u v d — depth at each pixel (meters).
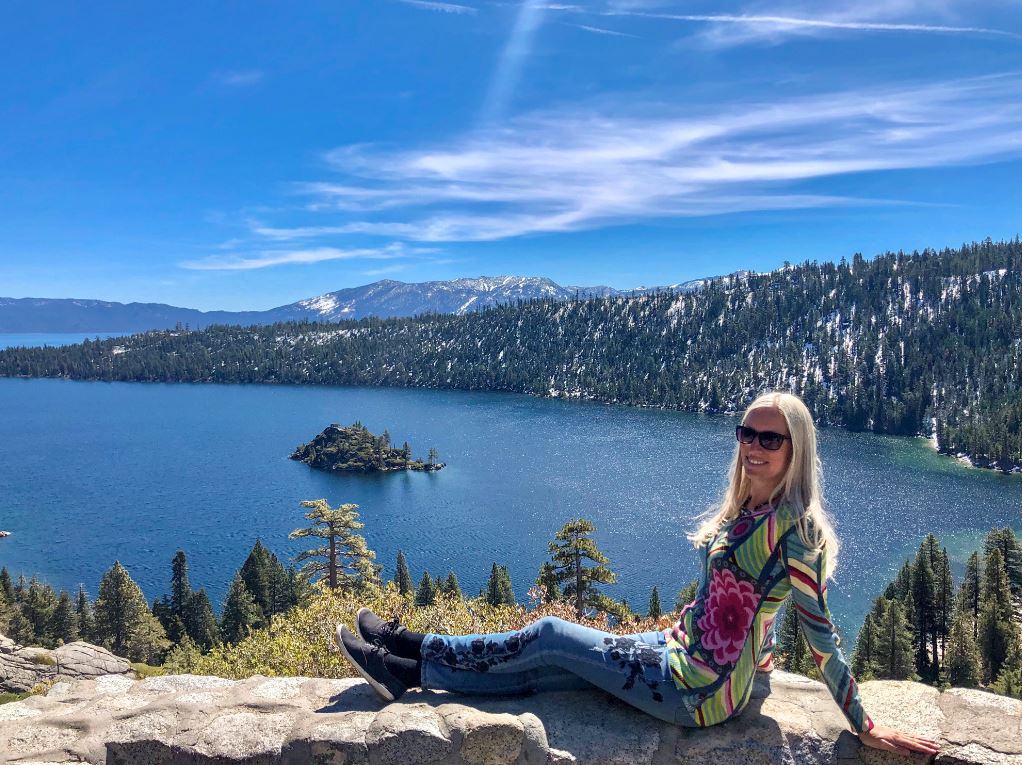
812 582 3.79
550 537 135.25
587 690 4.50
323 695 4.83
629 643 4.19
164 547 134.00
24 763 4.47
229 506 164.88
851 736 4.07
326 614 15.81
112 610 67.94
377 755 4.04
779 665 41.56
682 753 3.98
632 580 108.75
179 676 5.35
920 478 172.38
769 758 3.96
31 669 24.47
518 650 4.36
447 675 4.57
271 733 4.33
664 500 155.12
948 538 119.81
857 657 65.31
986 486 162.88
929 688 4.57
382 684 4.60
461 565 122.19
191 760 4.28
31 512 158.62
